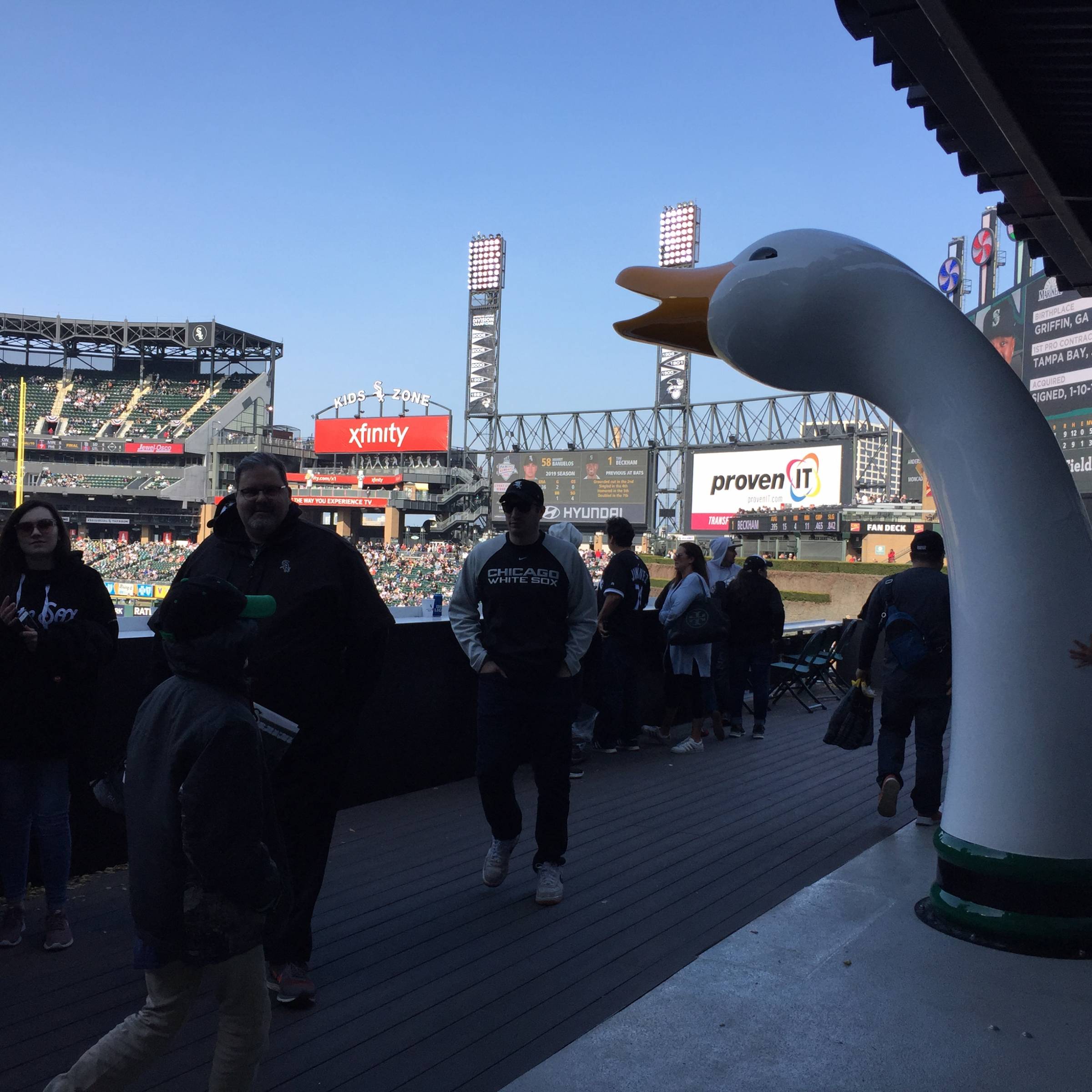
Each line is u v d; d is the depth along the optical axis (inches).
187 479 2726.4
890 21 110.8
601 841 191.3
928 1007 117.7
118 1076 79.2
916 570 197.9
